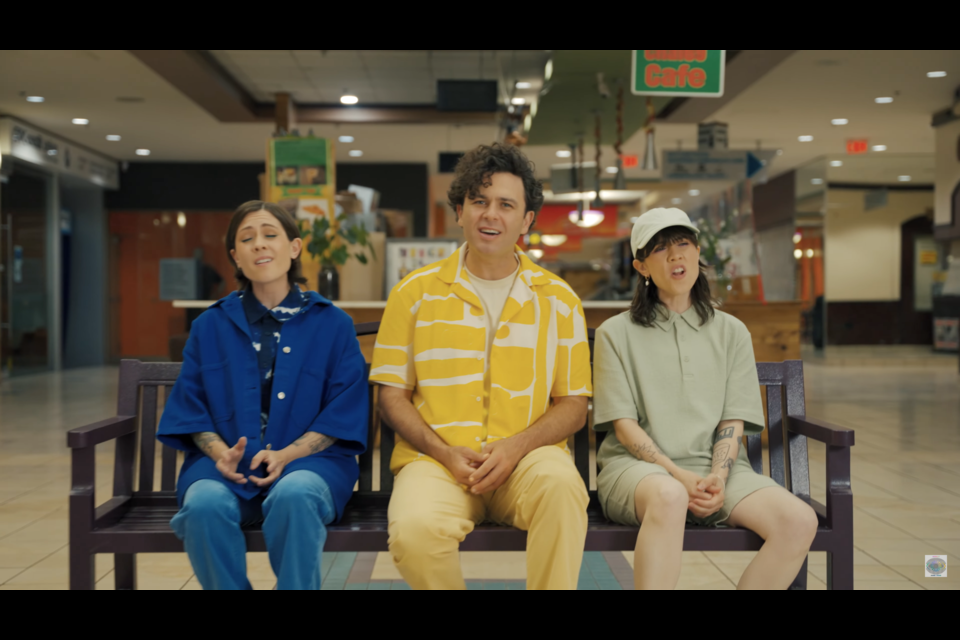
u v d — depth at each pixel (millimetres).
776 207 14633
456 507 1826
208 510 1719
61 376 10867
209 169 13008
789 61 7742
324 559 2812
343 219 5469
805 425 2023
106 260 13000
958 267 12047
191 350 2008
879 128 10719
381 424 2156
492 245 1956
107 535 1819
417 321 2012
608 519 2002
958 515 3395
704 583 2551
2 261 10266
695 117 9258
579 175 9133
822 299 13086
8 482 4090
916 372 10844
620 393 2061
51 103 9180
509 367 1989
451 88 7676
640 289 2164
